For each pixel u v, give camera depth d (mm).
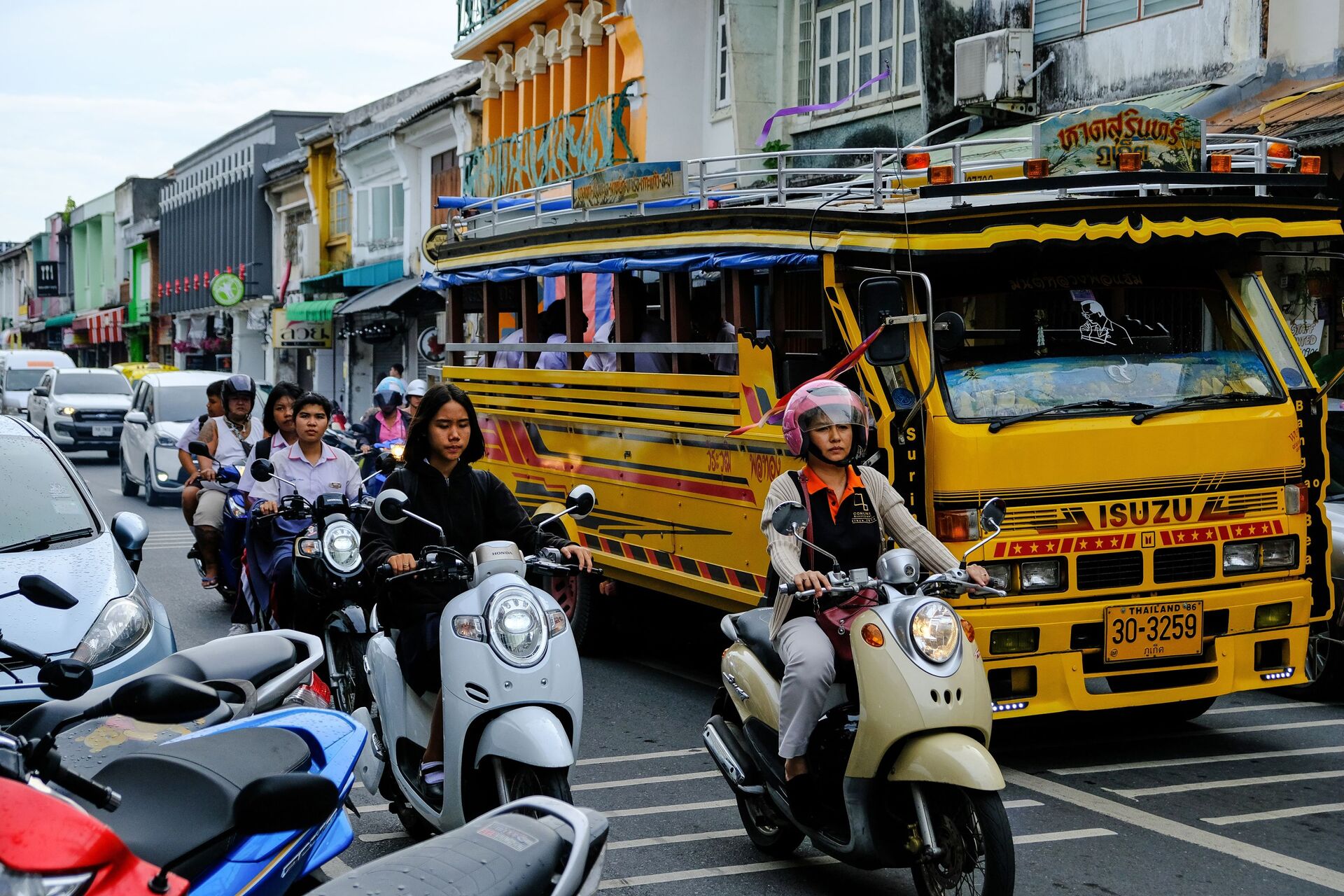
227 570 8836
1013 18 15500
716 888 5488
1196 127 7379
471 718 4973
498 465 11273
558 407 10195
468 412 5625
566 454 10156
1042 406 6828
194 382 21594
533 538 5684
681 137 20203
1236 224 7059
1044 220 6855
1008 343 7074
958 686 4770
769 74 18906
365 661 6074
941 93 16062
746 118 18844
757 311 8219
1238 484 6980
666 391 8797
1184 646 6832
